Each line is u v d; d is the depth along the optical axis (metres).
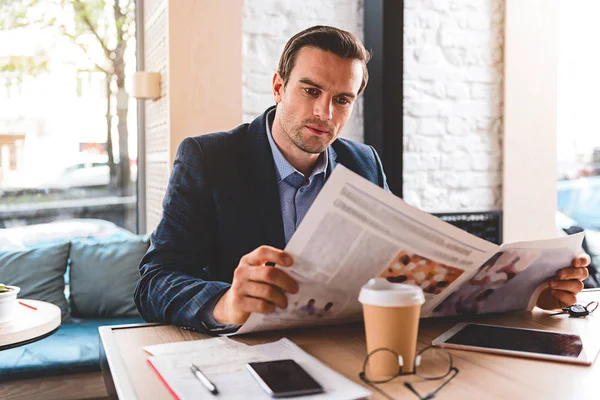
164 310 0.94
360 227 0.75
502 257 0.88
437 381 0.68
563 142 3.08
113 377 0.70
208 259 1.21
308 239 0.75
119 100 2.78
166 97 2.28
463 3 2.72
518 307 1.02
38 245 2.42
